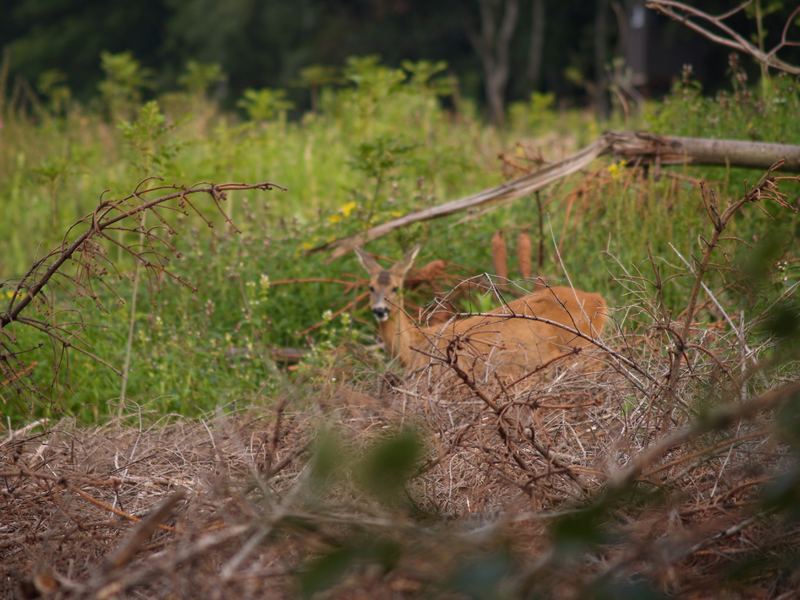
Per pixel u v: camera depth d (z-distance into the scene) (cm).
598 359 825
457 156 2006
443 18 6562
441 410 785
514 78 6581
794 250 1041
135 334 1265
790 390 467
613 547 580
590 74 6078
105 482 706
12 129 2222
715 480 664
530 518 539
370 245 1509
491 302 1291
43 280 835
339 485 605
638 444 729
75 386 1127
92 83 6675
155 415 1059
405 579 496
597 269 1361
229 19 6362
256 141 2053
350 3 6875
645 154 1388
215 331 1312
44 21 7275
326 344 1193
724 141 1370
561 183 1428
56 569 637
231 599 513
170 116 2367
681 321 991
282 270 1437
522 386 868
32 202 1941
